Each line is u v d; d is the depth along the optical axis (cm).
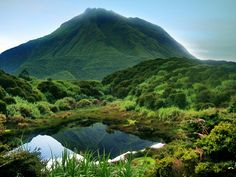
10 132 2911
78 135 3250
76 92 7225
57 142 2805
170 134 3000
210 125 1009
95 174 852
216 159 729
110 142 2911
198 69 5728
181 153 798
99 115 4781
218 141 729
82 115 4819
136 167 971
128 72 9200
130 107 4962
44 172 853
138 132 3281
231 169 690
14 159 812
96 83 8806
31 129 3431
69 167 835
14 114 3966
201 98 4066
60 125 3878
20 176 804
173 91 4603
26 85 5784
